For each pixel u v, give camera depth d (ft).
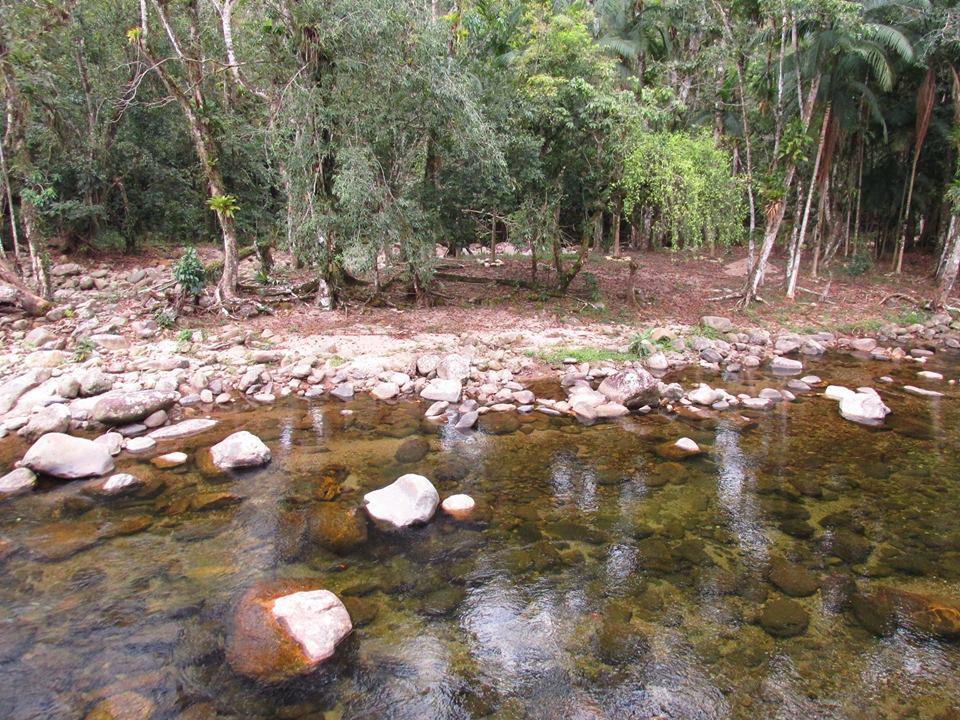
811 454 23.40
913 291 59.67
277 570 15.35
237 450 21.77
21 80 48.16
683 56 78.18
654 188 43.19
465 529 17.58
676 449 23.71
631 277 50.60
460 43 43.50
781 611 13.91
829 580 15.14
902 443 24.59
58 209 57.52
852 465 22.36
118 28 59.52
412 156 42.29
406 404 29.12
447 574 15.34
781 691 11.55
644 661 12.35
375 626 13.33
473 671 12.06
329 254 41.83
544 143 45.44
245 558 15.87
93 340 35.06
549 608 14.03
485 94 41.73
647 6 68.49
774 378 34.50
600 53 56.08
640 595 14.53
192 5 55.47
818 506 19.15
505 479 21.01
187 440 24.17
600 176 45.62
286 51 38.83
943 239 69.51
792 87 53.72
